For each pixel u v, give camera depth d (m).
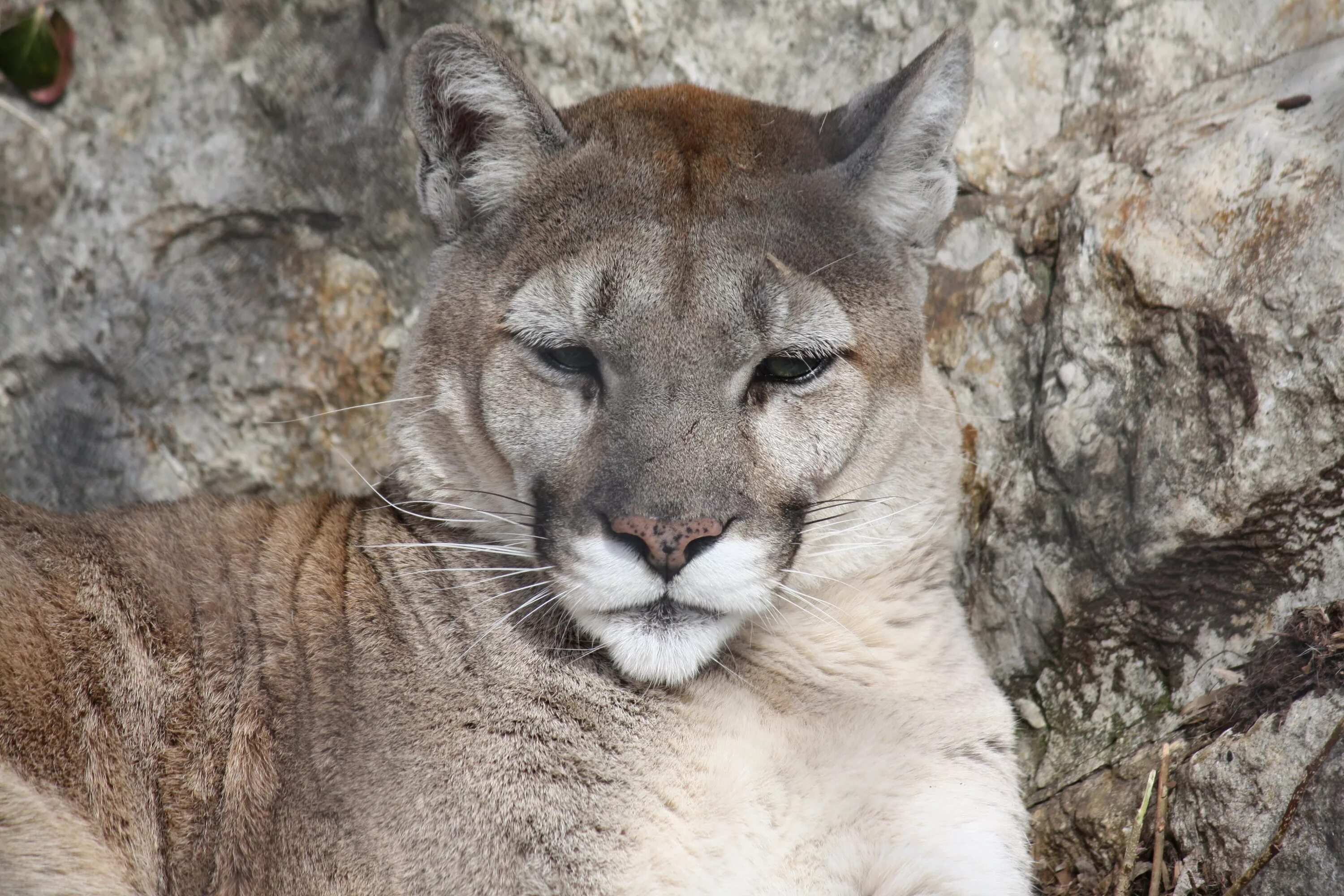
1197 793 7.46
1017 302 9.74
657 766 7.07
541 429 7.33
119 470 11.23
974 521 9.65
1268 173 8.26
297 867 6.98
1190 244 8.48
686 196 7.43
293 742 7.22
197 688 7.49
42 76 10.21
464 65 7.85
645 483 6.77
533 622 7.38
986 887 7.31
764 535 7.00
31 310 11.05
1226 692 7.77
